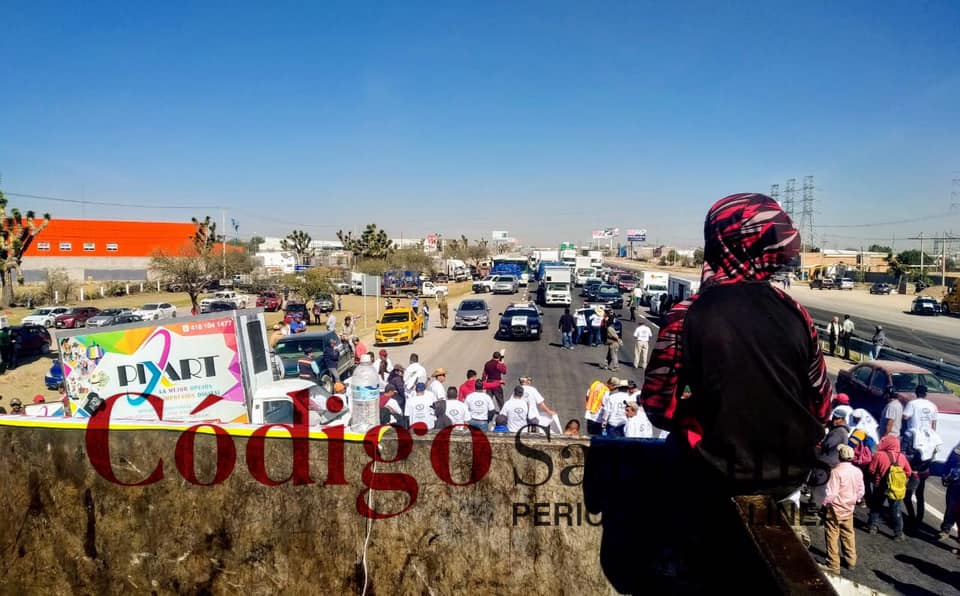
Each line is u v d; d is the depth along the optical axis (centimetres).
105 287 5888
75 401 956
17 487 254
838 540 666
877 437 925
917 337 3231
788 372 151
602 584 206
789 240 164
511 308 3038
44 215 4966
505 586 217
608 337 2069
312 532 233
